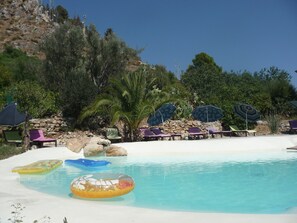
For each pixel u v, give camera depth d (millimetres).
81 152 14805
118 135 20516
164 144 16906
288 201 7141
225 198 7500
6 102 19047
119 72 26328
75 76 23609
